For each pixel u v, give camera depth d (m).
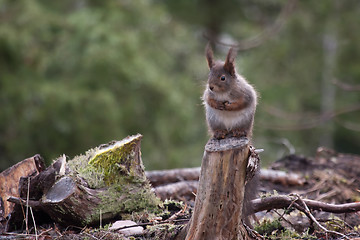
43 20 18.14
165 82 18.98
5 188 7.45
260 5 28.25
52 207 6.61
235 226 5.73
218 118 6.67
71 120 16.64
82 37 18.00
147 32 20.06
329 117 15.73
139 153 7.37
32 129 16.67
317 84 23.70
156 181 9.79
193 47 23.59
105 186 7.00
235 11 28.58
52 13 19.02
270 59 23.88
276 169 10.55
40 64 17.50
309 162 10.80
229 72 6.64
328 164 10.71
